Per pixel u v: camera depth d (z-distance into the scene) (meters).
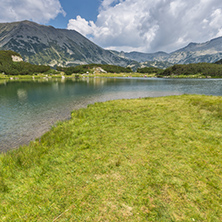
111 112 20.78
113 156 9.07
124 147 10.15
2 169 8.48
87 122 16.95
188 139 10.66
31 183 7.14
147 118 16.48
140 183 6.60
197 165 7.67
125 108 22.52
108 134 12.74
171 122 14.51
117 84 99.69
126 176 7.12
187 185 6.34
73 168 8.12
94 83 110.81
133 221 4.88
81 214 5.27
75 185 6.73
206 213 5.05
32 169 8.43
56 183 6.98
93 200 5.83
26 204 5.91
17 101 39.72
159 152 9.16
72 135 13.26
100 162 8.50
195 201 5.55
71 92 59.03
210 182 6.45
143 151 9.42
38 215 5.40
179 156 8.56
